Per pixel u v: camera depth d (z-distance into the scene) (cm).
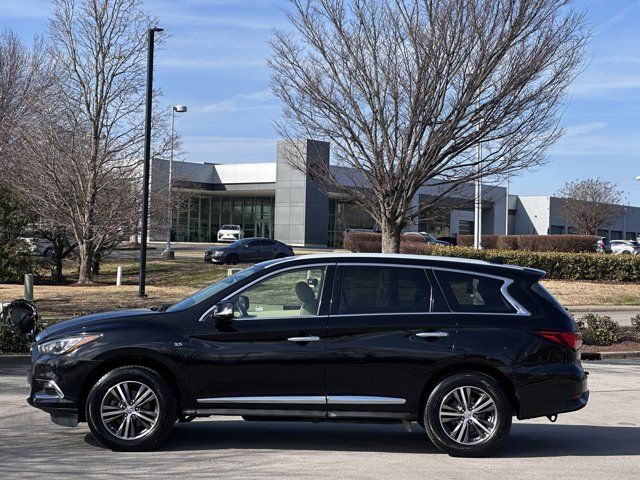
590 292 2553
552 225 8019
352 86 1705
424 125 1652
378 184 1761
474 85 1606
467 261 699
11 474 580
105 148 2453
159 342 647
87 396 655
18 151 2398
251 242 3722
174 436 730
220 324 655
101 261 3089
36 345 671
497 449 661
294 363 650
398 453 678
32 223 2528
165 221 2664
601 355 1416
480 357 654
